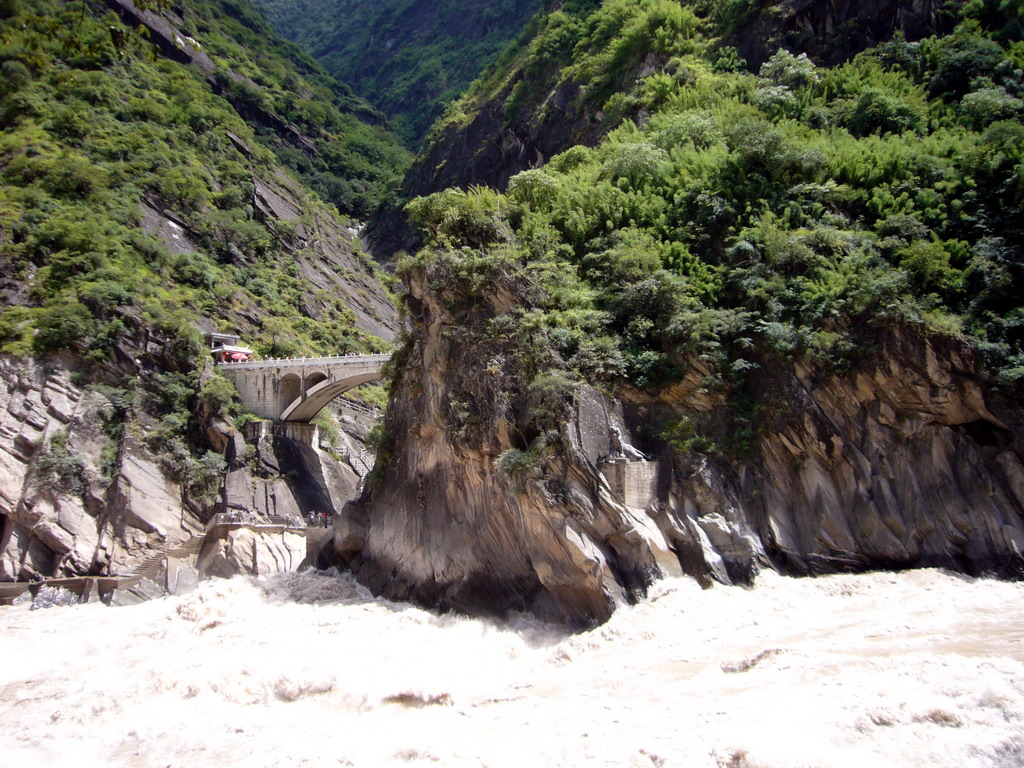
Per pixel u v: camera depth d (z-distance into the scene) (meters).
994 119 51.88
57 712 29.08
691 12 81.12
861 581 35.66
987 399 38.75
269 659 33.78
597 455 37.94
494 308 43.03
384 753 22.89
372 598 45.22
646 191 52.22
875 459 39.22
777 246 44.34
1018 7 60.50
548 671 30.73
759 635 30.61
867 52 64.62
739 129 52.53
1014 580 35.75
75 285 77.06
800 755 19.48
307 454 76.88
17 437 66.50
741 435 39.72
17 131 101.56
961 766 18.75
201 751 24.52
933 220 45.72
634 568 35.88
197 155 115.94
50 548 62.84
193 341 78.00
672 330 41.16
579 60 98.00
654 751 20.77
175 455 71.12
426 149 144.25
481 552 40.53
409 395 47.75
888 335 40.28
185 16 168.38
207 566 60.62
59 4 120.25
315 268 116.00
